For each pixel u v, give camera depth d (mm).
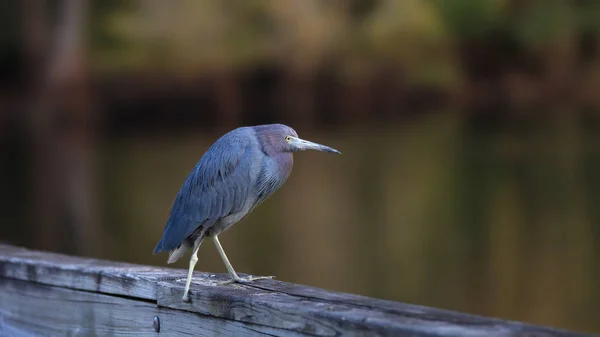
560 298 9602
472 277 10188
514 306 9195
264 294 2912
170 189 17172
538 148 23391
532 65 39156
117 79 32125
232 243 12141
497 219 13867
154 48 32406
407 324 2355
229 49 32594
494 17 38812
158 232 12883
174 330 3176
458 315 2430
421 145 25156
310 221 13820
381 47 35406
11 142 28125
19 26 33250
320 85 34188
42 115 31969
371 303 2666
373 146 25234
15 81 33531
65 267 3596
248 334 2861
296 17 33594
